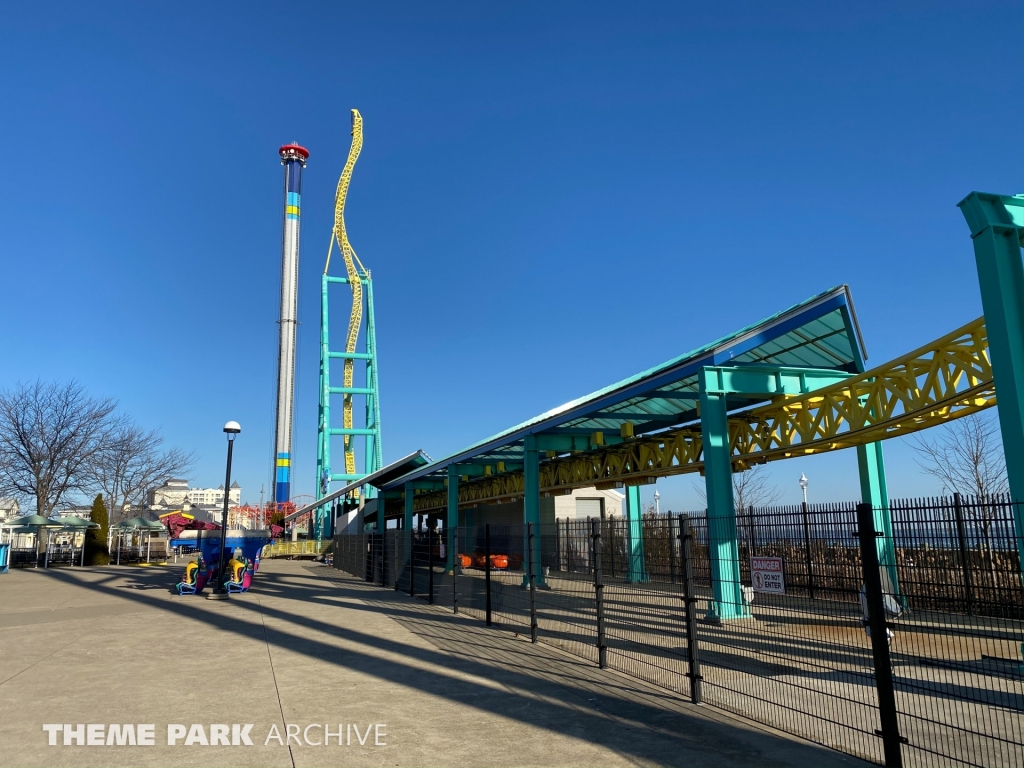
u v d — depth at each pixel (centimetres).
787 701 739
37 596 2058
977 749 573
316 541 5447
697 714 702
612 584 1178
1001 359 838
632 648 1062
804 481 3772
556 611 1566
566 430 2420
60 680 885
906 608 934
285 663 990
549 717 695
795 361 1833
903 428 1430
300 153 10712
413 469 3634
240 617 1538
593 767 550
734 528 1094
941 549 713
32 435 4241
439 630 1310
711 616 1225
